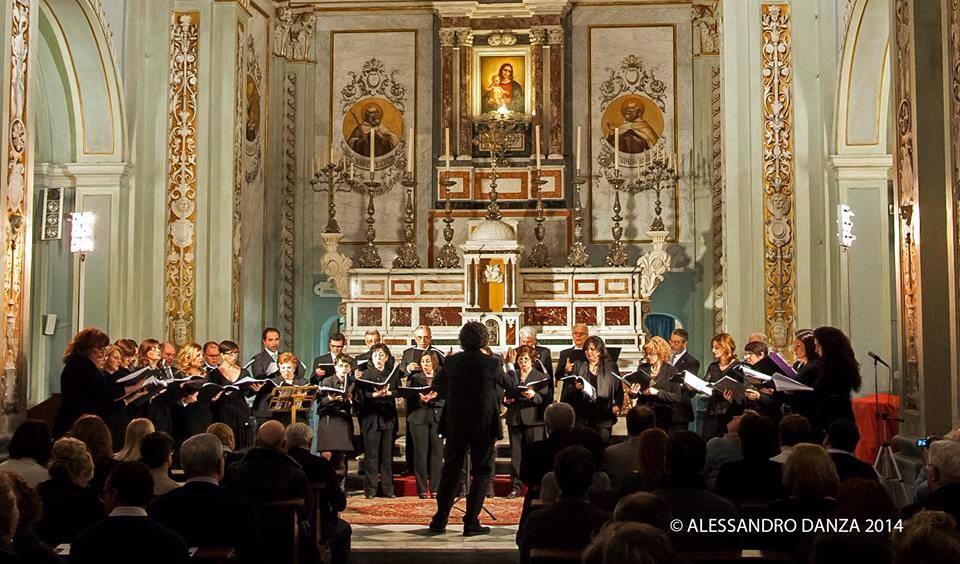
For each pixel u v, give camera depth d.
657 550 3.56
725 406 11.95
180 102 15.77
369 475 12.91
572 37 20.72
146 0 15.60
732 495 6.75
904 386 10.13
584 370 12.53
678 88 20.42
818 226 14.92
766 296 15.02
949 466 5.58
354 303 18.02
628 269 17.75
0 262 10.37
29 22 11.02
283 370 12.83
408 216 20.28
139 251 15.34
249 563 6.21
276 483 7.22
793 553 5.62
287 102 20.64
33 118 11.15
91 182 14.78
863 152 14.28
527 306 17.75
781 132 15.17
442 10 20.50
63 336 14.91
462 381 10.14
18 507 4.91
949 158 9.12
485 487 10.06
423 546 9.35
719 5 16.56
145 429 7.68
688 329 20.02
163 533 5.25
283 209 20.44
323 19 20.94
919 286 9.64
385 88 20.84
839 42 14.48
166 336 15.46
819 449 5.80
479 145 20.45
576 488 5.83
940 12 9.68
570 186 20.25
